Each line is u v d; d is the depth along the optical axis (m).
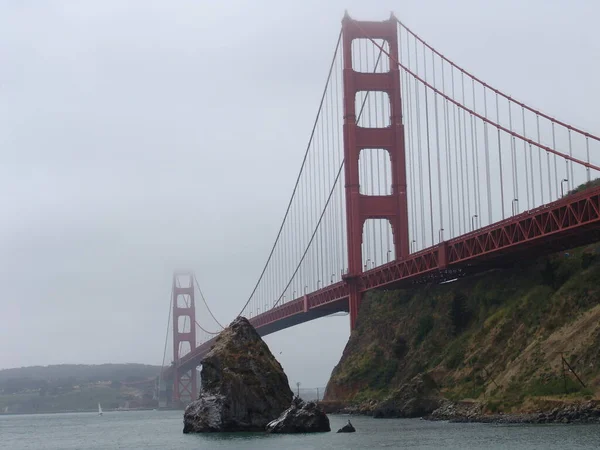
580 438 69.12
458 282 137.38
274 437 86.62
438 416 105.31
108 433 139.75
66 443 112.38
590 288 103.94
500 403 96.88
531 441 68.94
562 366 93.94
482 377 108.94
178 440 91.50
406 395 117.00
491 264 128.88
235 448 76.25
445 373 118.38
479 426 88.75
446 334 129.50
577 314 102.62
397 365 137.88
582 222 100.31
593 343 93.88
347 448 72.06
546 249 117.31
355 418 121.81
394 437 80.75
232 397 95.56
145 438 110.88
